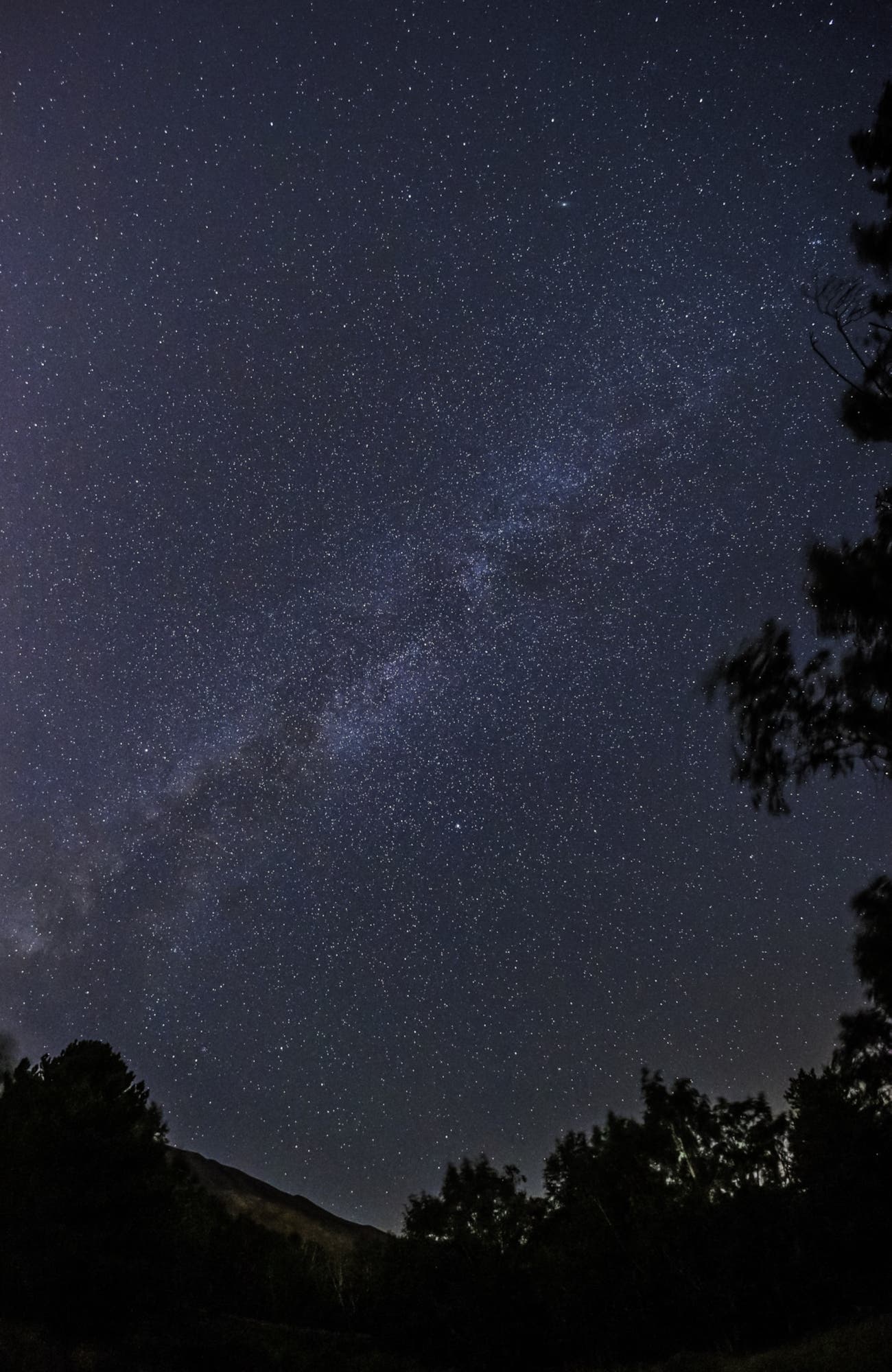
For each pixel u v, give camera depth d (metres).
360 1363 23.70
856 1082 18.53
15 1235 17.52
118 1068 21.88
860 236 13.80
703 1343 22.39
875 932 15.67
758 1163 26.61
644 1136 27.92
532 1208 29.89
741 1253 21.98
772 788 14.29
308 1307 33.34
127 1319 17.95
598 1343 23.92
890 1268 21.09
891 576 13.23
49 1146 18.78
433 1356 26.50
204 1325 21.02
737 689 14.33
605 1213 26.52
